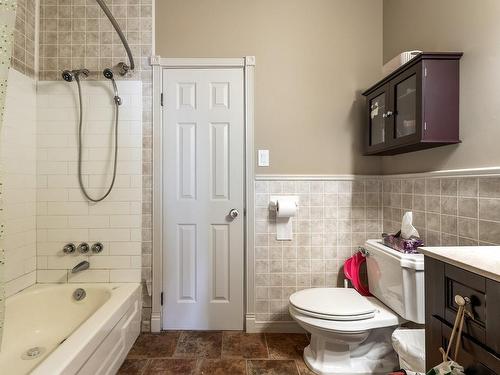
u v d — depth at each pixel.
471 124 1.29
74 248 1.97
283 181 2.02
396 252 1.51
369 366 1.56
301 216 2.03
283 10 2.04
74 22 1.97
